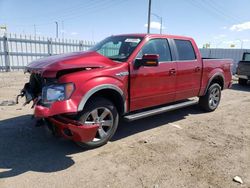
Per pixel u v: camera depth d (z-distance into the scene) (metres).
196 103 6.21
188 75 5.59
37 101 3.72
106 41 5.27
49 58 4.20
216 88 6.68
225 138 4.78
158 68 4.81
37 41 16.61
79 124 3.69
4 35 15.06
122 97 4.23
